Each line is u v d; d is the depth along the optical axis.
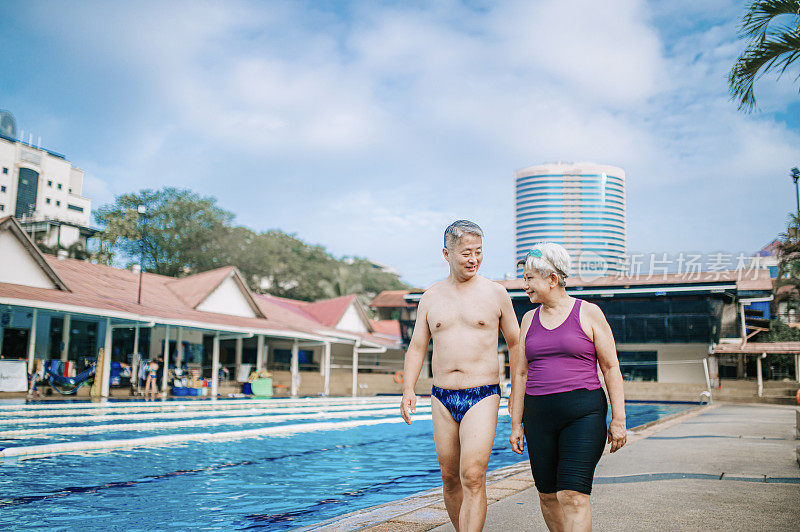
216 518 4.88
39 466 7.48
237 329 25.14
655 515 4.08
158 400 20.92
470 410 3.15
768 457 7.15
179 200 53.81
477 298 3.28
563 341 2.92
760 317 41.38
